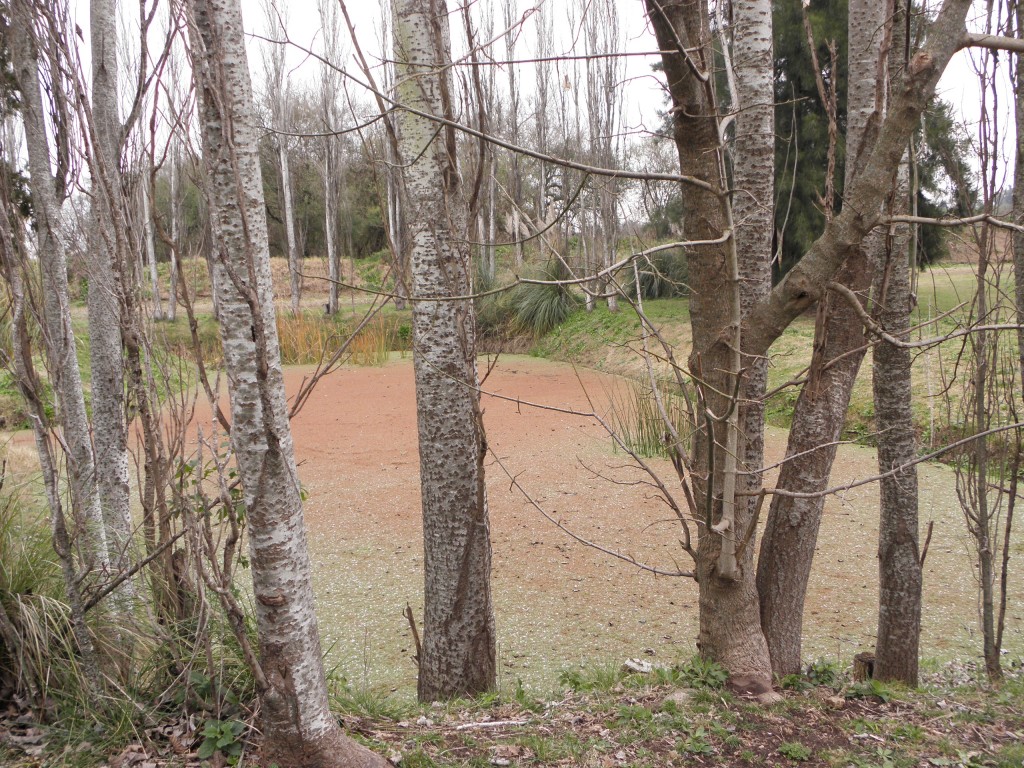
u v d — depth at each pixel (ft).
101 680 10.00
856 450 31.83
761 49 12.18
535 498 26.96
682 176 8.04
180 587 10.98
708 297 10.29
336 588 20.29
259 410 7.93
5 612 9.89
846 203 8.82
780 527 13.15
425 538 14.08
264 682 8.31
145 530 11.33
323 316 69.41
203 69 7.27
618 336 55.06
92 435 11.38
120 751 9.19
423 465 13.85
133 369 10.61
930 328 13.98
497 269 66.54
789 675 12.72
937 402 30.12
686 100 9.20
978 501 14.26
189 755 9.04
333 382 51.93
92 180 9.91
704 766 9.58
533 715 11.27
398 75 12.59
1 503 11.44
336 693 12.07
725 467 10.58
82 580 9.78
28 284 9.61
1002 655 16.33
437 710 11.98
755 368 12.21
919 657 16.31
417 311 13.46
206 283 71.61
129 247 10.47
